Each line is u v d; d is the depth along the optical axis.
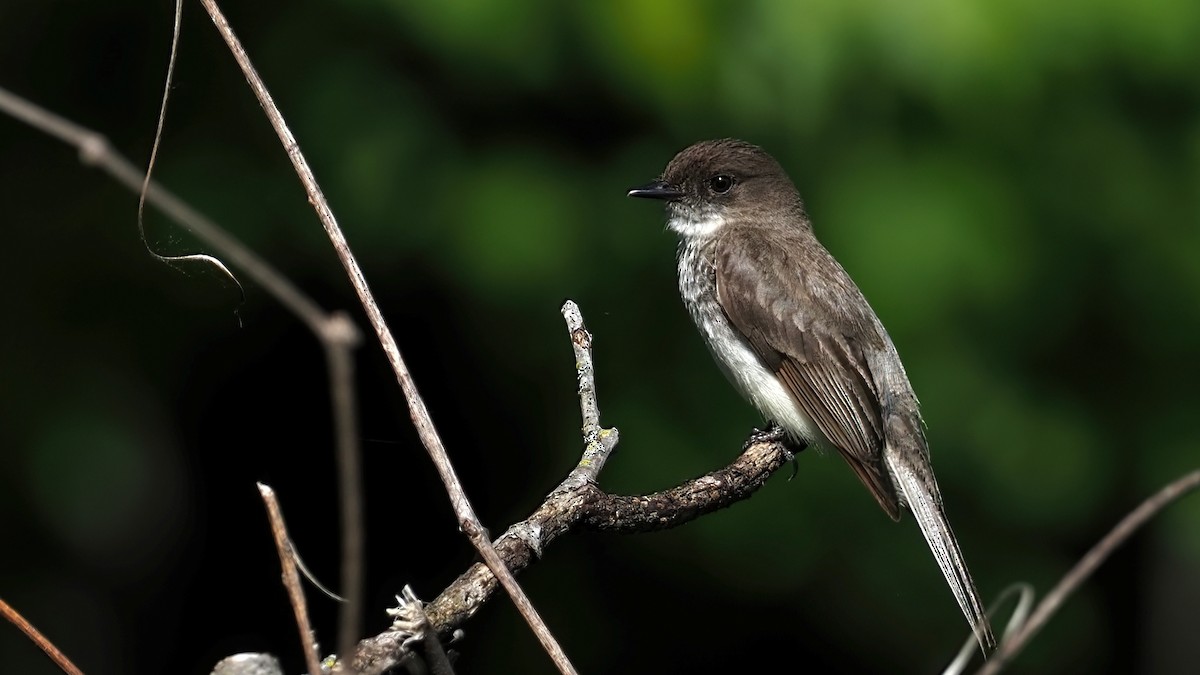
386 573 13.44
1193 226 11.97
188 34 12.20
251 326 12.97
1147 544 14.52
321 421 13.49
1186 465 12.55
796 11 10.63
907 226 11.23
